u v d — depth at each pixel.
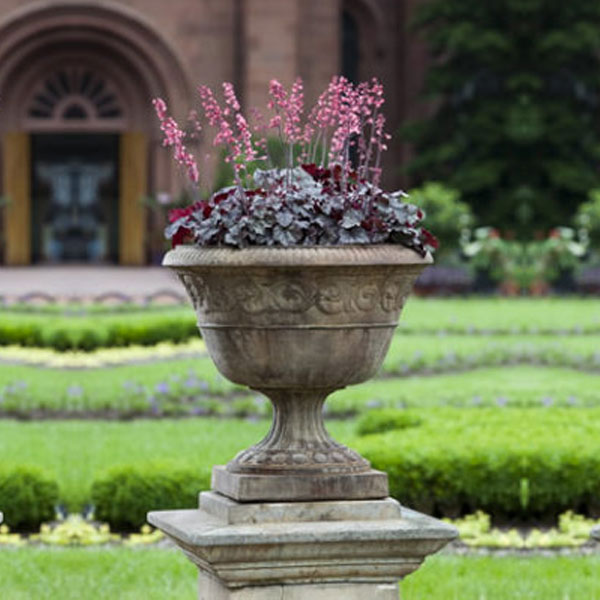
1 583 8.20
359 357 6.40
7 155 40.19
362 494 6.47
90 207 42.28
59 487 10.33
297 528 6.23
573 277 32.56
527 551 9.15
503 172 38.16
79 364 18.19
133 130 40.66
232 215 6.34
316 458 6.49
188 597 7.86
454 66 39.66
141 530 9.73
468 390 15.70
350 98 6.80
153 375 17.09
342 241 6.27
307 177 6.64
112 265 41.62
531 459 9.80
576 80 38.53
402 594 7.91
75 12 39.72
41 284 32.75
